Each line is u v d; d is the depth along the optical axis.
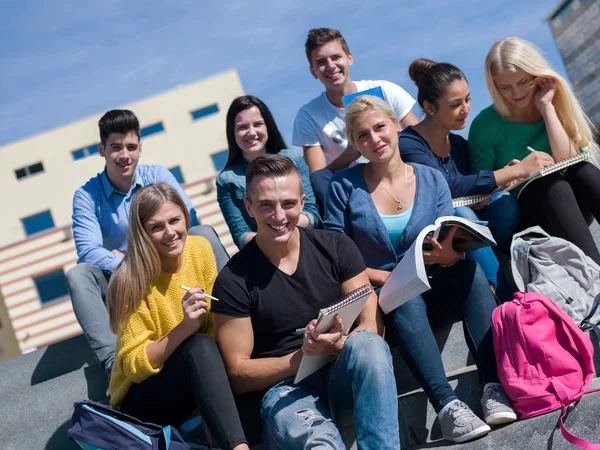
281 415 2.32
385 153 2.94
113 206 3.60
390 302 2.58
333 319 2.30
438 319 2.85
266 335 2.55
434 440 2.61
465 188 3.18
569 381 2.43
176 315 2.58
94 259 3.34
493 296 2.72
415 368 2.54
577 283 2.80
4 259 17.92
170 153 22.48
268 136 3.70
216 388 2.35
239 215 3.61
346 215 3.02
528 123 3.43
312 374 2.50
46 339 17.77
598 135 3.50
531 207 3.18
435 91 3.31
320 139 4.16
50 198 22.34
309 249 2.59
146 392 2.49
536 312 2.51
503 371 2.50
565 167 3.14
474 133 3.49
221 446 2.33
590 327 2.67
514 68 3.28
